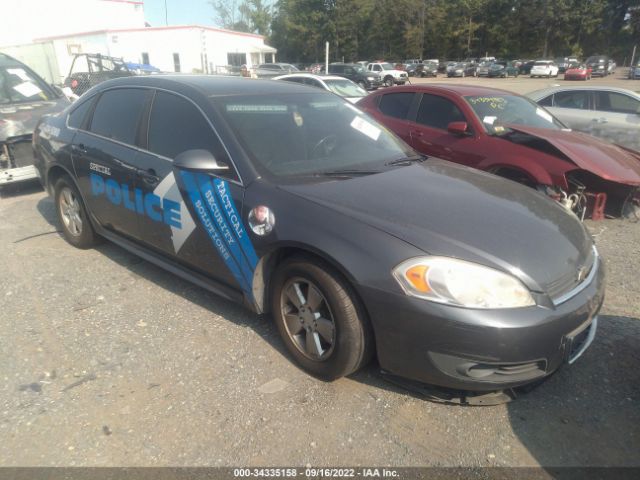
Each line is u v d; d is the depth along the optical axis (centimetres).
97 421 244
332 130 350
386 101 693
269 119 329
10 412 249
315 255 261
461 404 255
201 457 223
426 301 226
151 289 378
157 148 346
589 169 496
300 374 280
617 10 6141
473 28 6281
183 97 340
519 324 221
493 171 553
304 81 1263
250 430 238
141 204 354
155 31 2977
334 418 247
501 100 627
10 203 609
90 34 2823
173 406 254
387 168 326
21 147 609
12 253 448
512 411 255
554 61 5028
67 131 434
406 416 249
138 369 284
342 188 283
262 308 301
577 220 300
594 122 838
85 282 389
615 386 275
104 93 414
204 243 315
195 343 308
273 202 275
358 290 240
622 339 320
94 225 427
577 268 252
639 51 6144
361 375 280
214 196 301
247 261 290
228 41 3466
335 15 6544
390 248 236
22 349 301
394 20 6512
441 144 602
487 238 243
